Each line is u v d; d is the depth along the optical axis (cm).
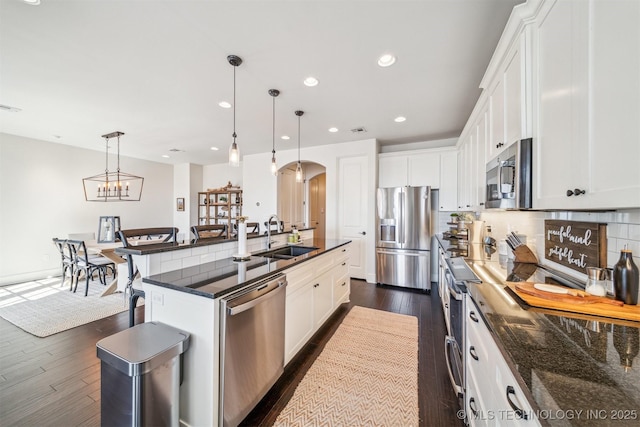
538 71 136
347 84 254
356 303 350
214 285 147
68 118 349
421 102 296
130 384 118
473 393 132
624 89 80
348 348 236
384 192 432
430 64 220
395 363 212
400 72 232
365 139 451
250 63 218
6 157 424
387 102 295
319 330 270
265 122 363
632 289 110
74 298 357
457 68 226
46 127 390
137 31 178
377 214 448
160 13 162
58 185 484
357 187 471
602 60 89
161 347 128
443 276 292
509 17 158
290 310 202
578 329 93
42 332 261
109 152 555
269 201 540
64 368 203
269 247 283
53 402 168
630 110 78
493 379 98
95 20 167
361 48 198
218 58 211
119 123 370
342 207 481
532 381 65
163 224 680
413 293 393
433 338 254
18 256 437
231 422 142
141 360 117
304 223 635
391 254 427
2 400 169
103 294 363
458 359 168
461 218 386
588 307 107
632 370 69
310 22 171
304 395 176
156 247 180
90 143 486
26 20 166
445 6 158
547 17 127
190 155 594
